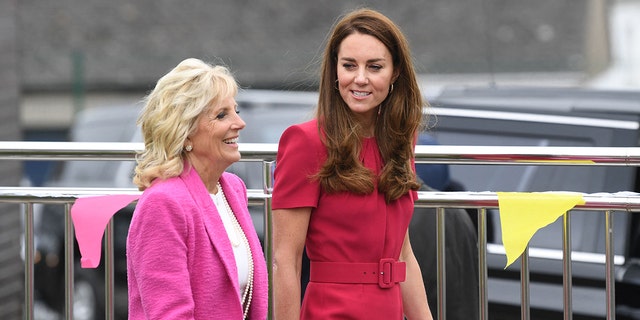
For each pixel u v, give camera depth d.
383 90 14.20
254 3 117.19
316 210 14.24
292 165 14.12
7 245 29.39
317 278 14.32
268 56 111.25
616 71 95.06
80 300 35.81
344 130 14.09
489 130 23.02
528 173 22.42
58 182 38.66
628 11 98.31
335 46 14.40
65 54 108.06
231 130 13.52
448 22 113.31
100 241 16.28
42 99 104.31
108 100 106.62
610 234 16.22
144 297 12.80
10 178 31.02
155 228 12.83
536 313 21.39
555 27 110.56
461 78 103.56
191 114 13.20
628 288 20.88
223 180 14.23
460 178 22.62
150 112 13.38
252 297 13.98
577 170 22.27
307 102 36.38
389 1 116.19
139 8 115.69
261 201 16.91
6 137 31.22
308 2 117.12
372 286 14.23
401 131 14.45
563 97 24.42
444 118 23.44
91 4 115.19
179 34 113.69
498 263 21.62
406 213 14.67
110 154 16.77
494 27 112.38
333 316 14.09
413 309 15.64
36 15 112.50
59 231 37.28
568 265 16.23
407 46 14.48
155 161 13.24
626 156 15.88
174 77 13.38
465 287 18.91
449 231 18.89
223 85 13.47
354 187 13.92
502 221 16.02
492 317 21.52
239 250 13.84
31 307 17.38
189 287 12.88
